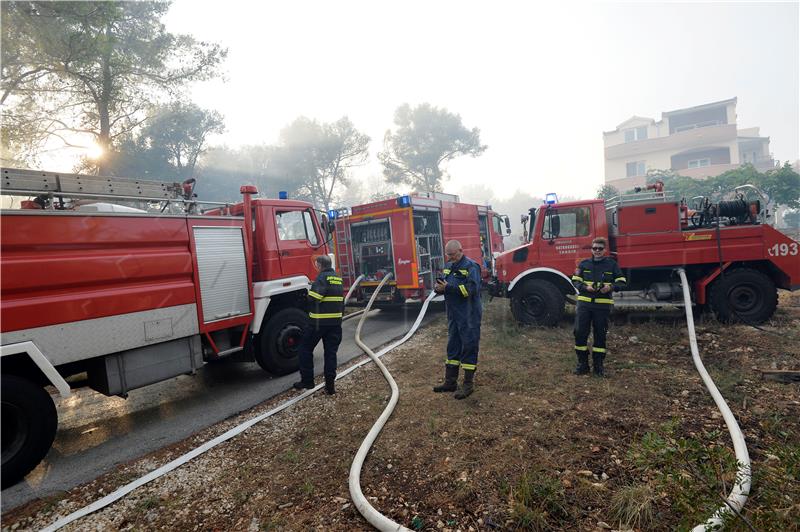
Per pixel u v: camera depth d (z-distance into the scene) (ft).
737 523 6.81
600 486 8.56
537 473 9.11
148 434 13.10
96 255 12.22
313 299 14.97
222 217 15.98
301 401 14.79
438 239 30.73
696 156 112.06
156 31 47.29
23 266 10.64
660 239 21.33
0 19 32.50
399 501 8.65
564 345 19.36
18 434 10.50
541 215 23.29
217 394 16.49
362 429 12.12
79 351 11.60
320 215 21.38
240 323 16.34
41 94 40.22
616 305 21.91
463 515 8.11
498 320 25.29
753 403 11.98
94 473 10.85
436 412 12.81
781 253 20.42
